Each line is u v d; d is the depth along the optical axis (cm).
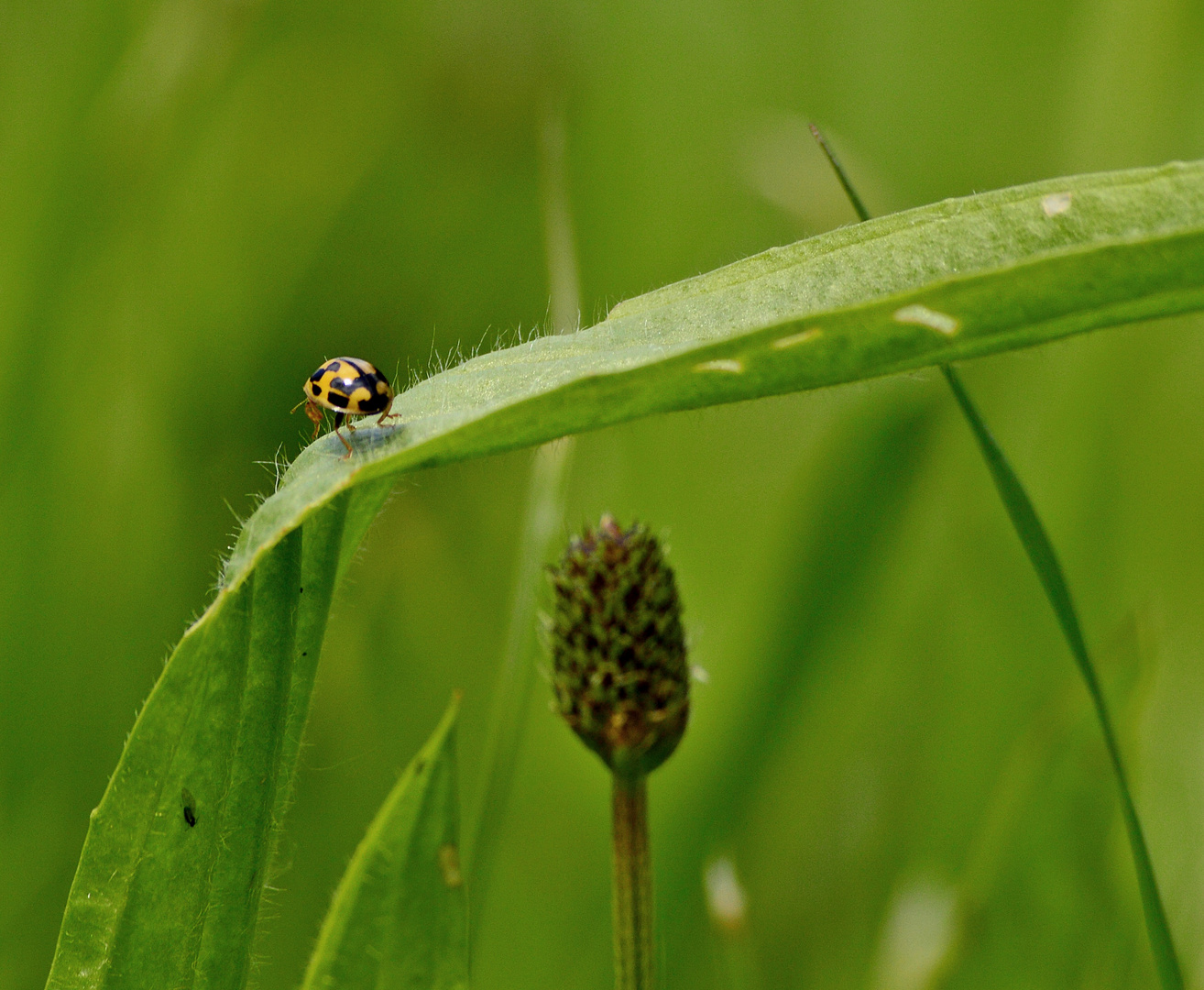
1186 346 40
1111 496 40
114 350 42
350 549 30
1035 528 31
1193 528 40
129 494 41
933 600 40
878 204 43
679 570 40
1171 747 36
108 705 39
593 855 37
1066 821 34
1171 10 41
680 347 29
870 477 36
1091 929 34
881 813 39
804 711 36
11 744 37
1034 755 34
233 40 43
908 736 39
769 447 42
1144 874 31
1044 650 39
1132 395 40
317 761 39
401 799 31
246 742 30
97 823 30
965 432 41
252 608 30
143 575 41
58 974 30
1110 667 34
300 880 37
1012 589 39
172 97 42
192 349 44
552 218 35
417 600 43
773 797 37
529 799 36
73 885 30
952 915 34
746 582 36
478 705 41
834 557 36
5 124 41
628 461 42
